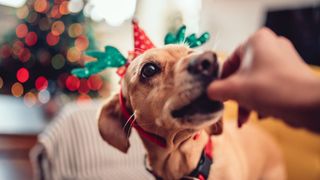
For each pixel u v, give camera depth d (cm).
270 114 17
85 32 100
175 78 30
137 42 42
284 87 16
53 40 97
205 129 40
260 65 17
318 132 16
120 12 130
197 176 39
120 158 61
